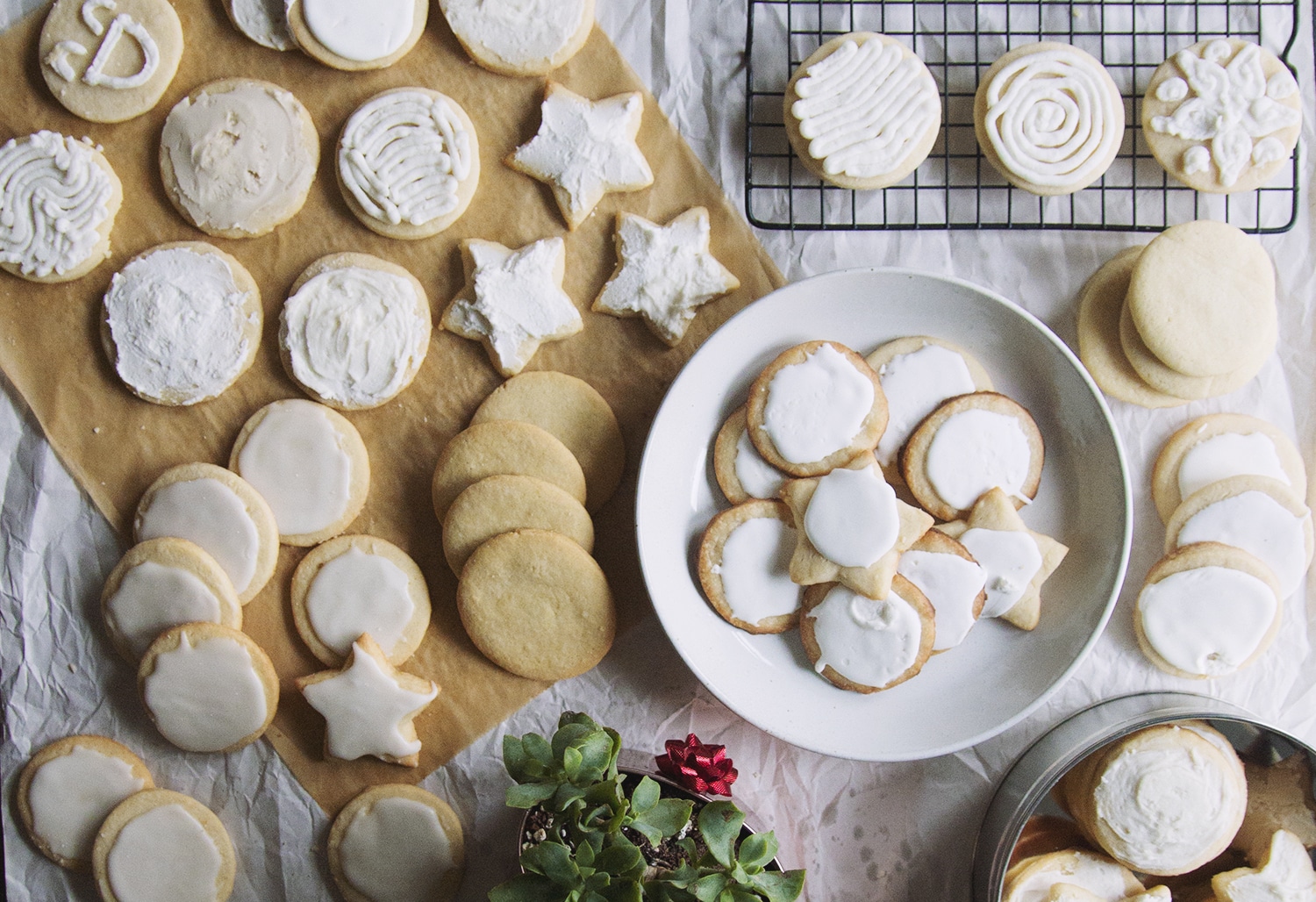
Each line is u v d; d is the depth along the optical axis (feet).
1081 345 2.69
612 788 2.35
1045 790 2.51
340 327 2.65
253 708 2.67
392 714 2.66
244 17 2.64
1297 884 2.60
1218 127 2.63
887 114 2.62
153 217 2.68
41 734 2.72
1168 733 2.63
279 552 2.71
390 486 2.71
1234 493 2.66
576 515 2.65
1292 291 2.74
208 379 2.67
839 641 2.60
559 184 2.65
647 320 2.67
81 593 2.71
